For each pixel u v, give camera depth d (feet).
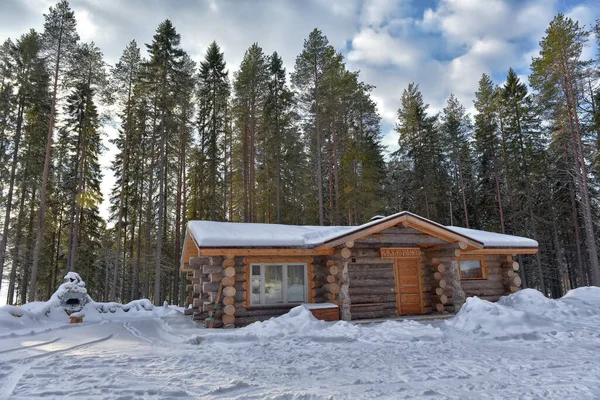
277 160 94.27
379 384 15.62
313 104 89.61
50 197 93.04
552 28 78.38
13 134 84.84
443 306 44.62
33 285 69.10
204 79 100.58
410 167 117.50
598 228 90.17
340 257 40.04
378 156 105.60
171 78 85.66
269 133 96.89
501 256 51.34
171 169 103.50
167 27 86.12
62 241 104.78
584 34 75.61
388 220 40.83
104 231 106.63
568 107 77.15
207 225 42.68
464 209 114.21
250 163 97.71
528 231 96.02
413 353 22.30
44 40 76.18
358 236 39.47
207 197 94.22
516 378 16.34
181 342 27.96
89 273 104.58
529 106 96.84
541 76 80.94
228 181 101.81
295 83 89.97
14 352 22.75
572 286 113.70
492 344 25.12
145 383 15.48
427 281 46.11
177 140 98.53
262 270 40.50
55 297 47.01
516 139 96.48
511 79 102.17
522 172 95.25
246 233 40.42
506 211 105.29
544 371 17.52
